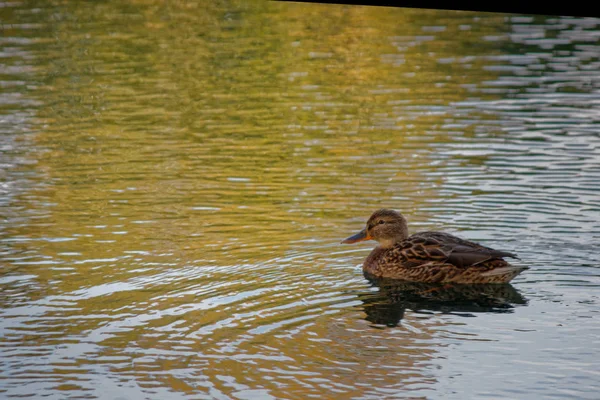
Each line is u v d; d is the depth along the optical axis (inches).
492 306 462.3
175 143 781.3
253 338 419.8
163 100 919.0
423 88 941.2
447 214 593.0
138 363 395.2
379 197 632.4
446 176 674.2
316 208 614.9
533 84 948.0
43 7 1360.7
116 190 660.7
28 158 740.7
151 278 496.1
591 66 1011.9
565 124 806.5
